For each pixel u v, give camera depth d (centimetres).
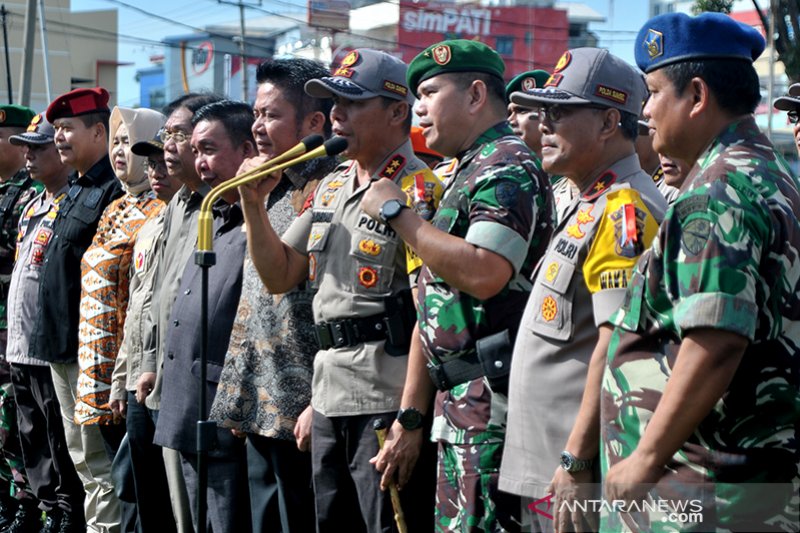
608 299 258
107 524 516
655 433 223
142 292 474
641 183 286
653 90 246
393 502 334
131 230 501
